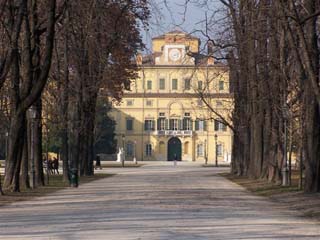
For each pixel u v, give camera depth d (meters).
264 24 39.78
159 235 18.19
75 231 19.19
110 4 42.69
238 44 45.47
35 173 43.75
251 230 19.81
